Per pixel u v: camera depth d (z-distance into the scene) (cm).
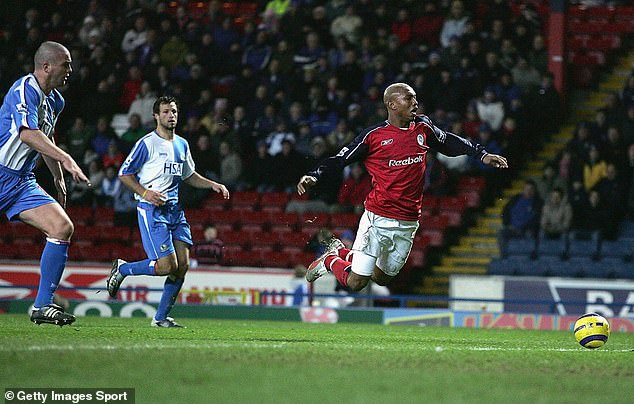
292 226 7844
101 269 6862
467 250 7775
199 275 6762
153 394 1973
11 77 9194
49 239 3459
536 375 2450
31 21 9488
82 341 3064
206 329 4559
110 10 9506
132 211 7950
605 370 2644
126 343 2994
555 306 6619
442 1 9106
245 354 2694
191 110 8475
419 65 8644
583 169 7625
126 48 9056
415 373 2375
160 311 4550
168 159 4209
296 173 8000
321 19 9038
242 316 6462
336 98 8325
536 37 8562
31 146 3300
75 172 3269
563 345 3838
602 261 7200
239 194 8125
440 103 8206
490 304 6669
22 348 2683
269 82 8650
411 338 4194
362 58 8706
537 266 7225
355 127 8131
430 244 7725
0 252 7794
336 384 2145
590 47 9800
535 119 8375
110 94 8744
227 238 7781
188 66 8812
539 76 8481
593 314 3659
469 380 2283
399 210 3494
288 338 3831
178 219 4322
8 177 3422
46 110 3456
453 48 8538
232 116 8475
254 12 10438
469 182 8025
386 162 3456
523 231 7412
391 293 7412
